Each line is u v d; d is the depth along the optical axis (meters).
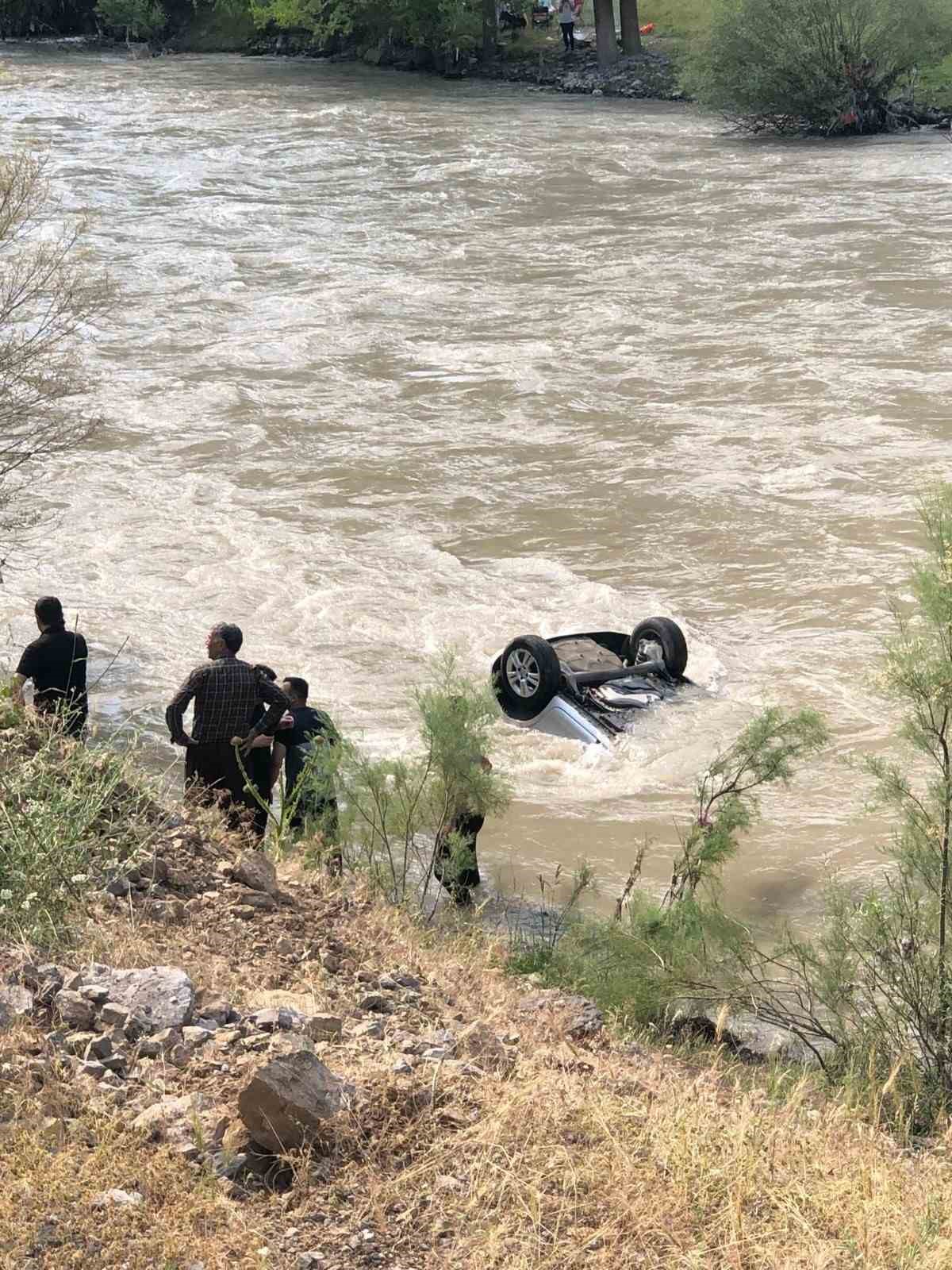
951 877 7.07
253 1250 3.87
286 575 16.14
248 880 6.81
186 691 8.98
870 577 15.66
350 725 12.32
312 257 33.97
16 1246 3.71
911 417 21.38
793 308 27.91
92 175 44.72
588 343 26.14
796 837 10.27
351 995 5.77
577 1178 4.45
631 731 11.88
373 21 69.56
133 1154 4.15
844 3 48.22
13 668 13.09
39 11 90.31
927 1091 6.65
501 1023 5.95
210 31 82.56
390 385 24.00
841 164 43.53
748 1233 4.35
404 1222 4.11
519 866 10.00
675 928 7.55
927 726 7.26
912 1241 4.46
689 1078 5.98
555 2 71.50
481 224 37.38
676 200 39.38
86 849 6.36
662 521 17.75
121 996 5.00
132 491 19.08
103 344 26.66
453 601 15.41
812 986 7.29
